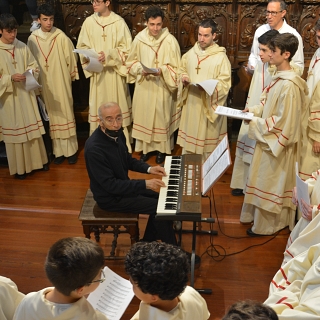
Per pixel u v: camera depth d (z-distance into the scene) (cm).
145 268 160
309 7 498
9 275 359
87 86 578
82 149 563
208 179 315
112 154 328
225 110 381
